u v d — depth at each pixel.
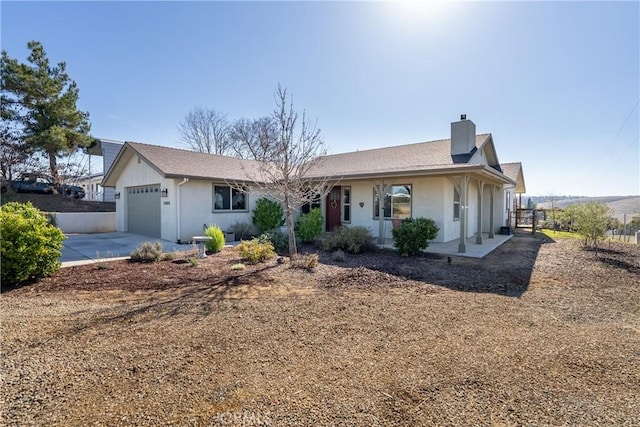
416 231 8.72
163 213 12.28
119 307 4.59
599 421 2.21
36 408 2.29
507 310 4.64
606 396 2.51
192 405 2.36
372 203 12.83
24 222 5.80
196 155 14.48
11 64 16.88
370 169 12.23
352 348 3.35
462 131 12.14
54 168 19.30
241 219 13.86
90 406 2.33
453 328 3.93
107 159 20.81
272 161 8.98
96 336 3.58
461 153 12.09
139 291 5.42
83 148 20.36
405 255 8.78
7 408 2.29
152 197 13.09
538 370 2.90
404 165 12.02
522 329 3.92
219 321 4.09
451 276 6.66
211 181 12.62
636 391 2.58
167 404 2.37
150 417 2.21
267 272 6.82
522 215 22.81
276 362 3.04
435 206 11.38
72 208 19.27
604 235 10.21
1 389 2.52
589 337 3.67
